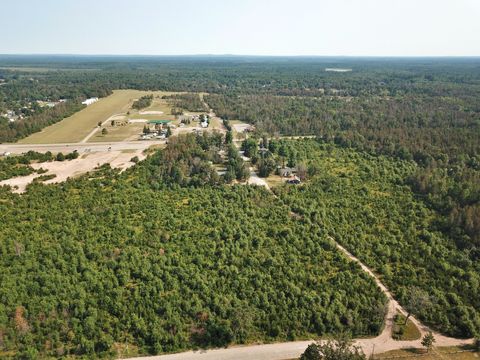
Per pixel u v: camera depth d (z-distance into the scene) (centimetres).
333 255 8719
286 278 7775
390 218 10375
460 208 10556
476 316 7075
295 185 12425
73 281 7325
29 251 8088
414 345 6606
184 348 6375
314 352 5744
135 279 7619
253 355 6297
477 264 8606
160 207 10400
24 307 6731
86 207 10338
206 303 7081
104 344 6250
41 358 6066
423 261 8631
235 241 8931
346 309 7125
